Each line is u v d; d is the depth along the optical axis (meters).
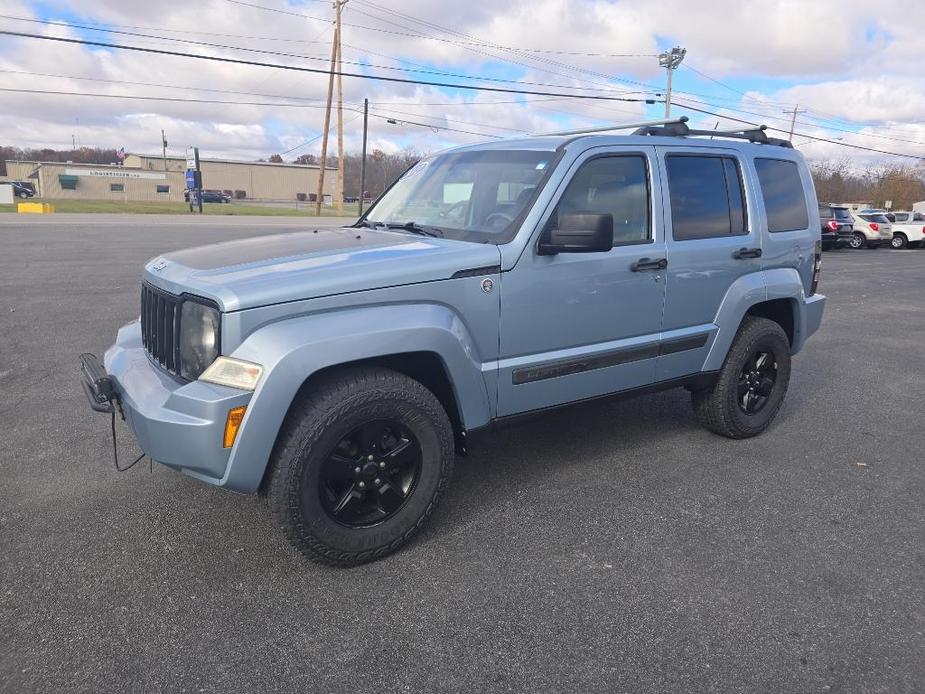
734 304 4.60
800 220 5.18
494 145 4.35
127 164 96.88
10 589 2.99
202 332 2.97
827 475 4.40
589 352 3.91
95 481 4.06
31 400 5.48
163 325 3.26
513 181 3.85
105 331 7.86
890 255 25.97
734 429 4.89
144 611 2.86
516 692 2.46
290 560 3.27
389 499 3.26
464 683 2.49
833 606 2.98
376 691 2.44
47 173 74.94
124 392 3.19
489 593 3.04
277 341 2.88
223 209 46.41
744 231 4.69
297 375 2.89
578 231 3.39
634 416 5.47
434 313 3.26
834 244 29.09
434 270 3.28
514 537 3.52
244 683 2.47
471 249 3.43
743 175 4.70
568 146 3.84
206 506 3.76
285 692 2.43
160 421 2.87
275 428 2.89
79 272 12.45
